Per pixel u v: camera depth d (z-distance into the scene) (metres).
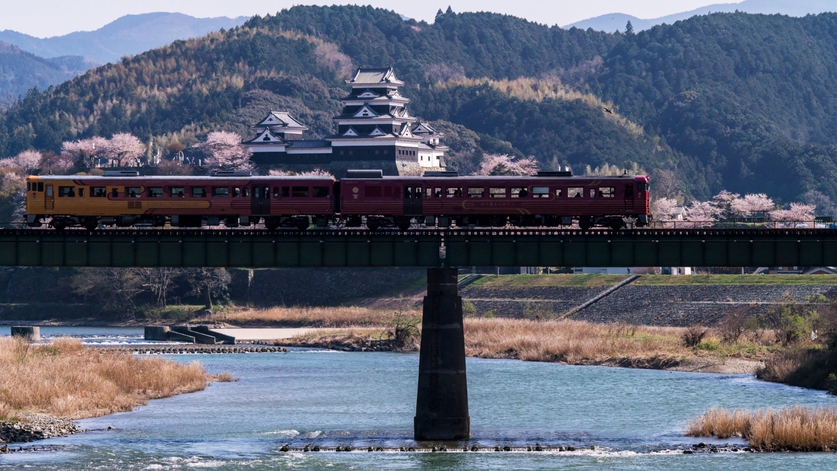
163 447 194.25
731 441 198.00
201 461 181.75
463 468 176.50
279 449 192.62
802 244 197.12
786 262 197.62
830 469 171.12
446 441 198.62
